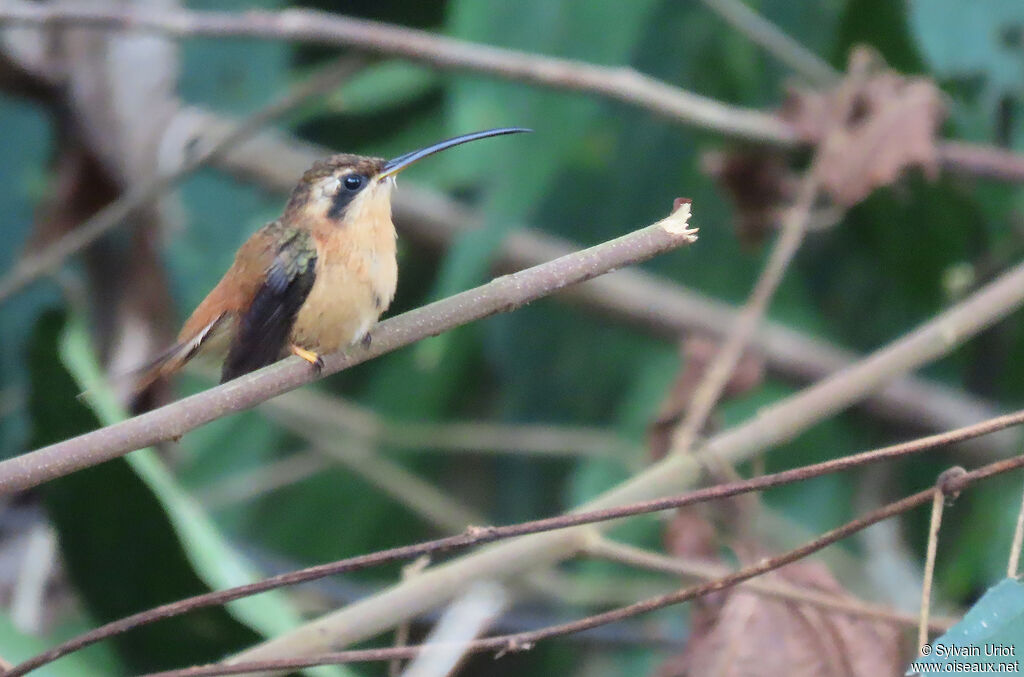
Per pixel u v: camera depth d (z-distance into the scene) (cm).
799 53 973
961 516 1084
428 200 1223
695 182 1130
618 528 953
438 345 1102
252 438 1216
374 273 666
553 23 977
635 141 1131
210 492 1155
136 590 669
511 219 970
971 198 996
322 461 1216
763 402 1134
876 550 1054
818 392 700
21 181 1212
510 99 975
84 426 678
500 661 1111
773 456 1097
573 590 1056
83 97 1013
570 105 970
